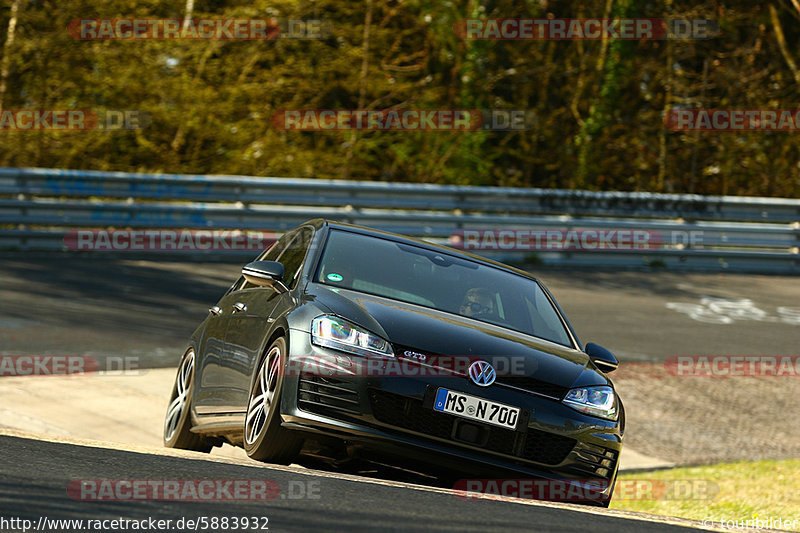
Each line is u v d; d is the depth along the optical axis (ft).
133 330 136.98
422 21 282.97
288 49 277.64
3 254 183.42
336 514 43.57
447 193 217.15
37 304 145.79
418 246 78.54
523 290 77.71
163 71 259.19
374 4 279.08
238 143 263.08
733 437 121.80
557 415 63.00
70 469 49.37
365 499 48.24
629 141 299.99
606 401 65.72
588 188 293.64
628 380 138.92
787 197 302.25
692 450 115.55
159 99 256.52
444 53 289.94
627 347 154.92
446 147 277.64
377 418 60.80
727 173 302.86
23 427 97.60
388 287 71.00
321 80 276.41
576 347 73.97
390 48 287.69
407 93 280.10
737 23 303.48
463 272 76.59
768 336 172.35
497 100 288.92
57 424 98.63
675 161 304.09
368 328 62.85
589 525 47.91
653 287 205.16
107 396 109.29
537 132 288.10
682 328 171.83
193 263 190.08
